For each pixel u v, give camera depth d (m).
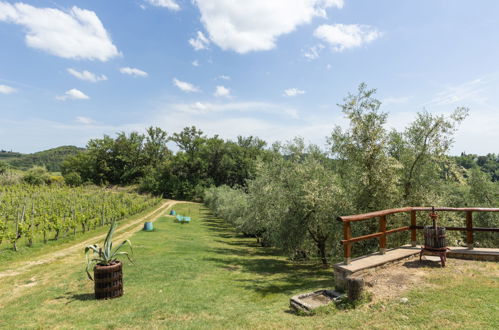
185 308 7.20
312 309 5.70
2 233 15.84
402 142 15.20
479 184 21.47
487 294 5.18
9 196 35.75
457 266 6.73
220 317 6.37
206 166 81.75
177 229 29.09
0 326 6.14
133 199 53.88
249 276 12.32
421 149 13.77
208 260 15.32
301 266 15.99
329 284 9.57
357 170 13.62
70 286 9.41
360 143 13.27
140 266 12.48
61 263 13.23
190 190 77.75
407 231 12.52
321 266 15.99
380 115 13.16
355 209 13.06
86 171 87.44
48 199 35.53
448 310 4.71
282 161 19.81
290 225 15.91
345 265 6.59
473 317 4.41
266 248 23.47
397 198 12.93
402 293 5.55
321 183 15.22
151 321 6.25
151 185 78.25
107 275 8.11
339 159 17.11
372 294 5.61
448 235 12.45
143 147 94.31
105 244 8.46
